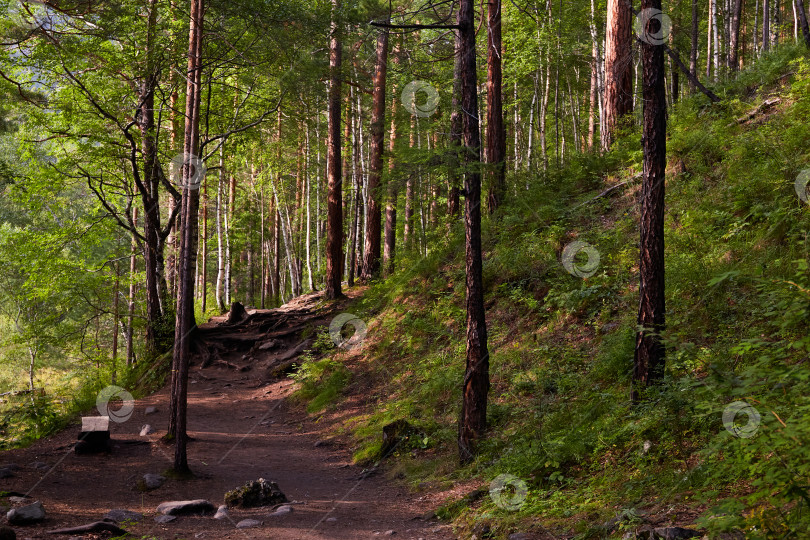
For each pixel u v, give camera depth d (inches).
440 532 256.1
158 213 721.0
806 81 476.4
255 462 403.9
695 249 409.1
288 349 729.6
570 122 1155.3
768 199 402.9
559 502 248.2
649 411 278.5
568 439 295.6
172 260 933.2
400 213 1323.8
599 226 526.9
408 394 488.4
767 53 620.1
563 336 436.8
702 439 241.6
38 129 711.1
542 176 657.6
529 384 394.9
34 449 392.2
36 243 740.0
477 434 342.0
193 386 665.0
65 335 762.2
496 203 649.0
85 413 520.7
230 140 764.0
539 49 813.2
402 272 727.1
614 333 395.2
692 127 550.9
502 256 557.6
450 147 333.4
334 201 842.8
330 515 284.4
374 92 864.3
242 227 1472.7
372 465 385.7
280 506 290.4
